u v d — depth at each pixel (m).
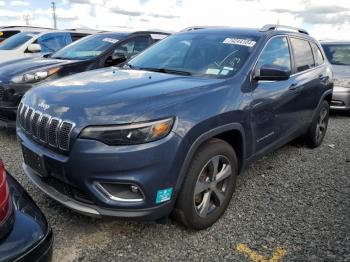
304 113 4.99
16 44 9.91
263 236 3.17
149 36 7.34
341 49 9.34
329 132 7.05
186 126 2.79
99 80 3.39
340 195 4.05
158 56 4.26
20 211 1.97
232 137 3.52
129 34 7.00
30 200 2.15
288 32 4.78
